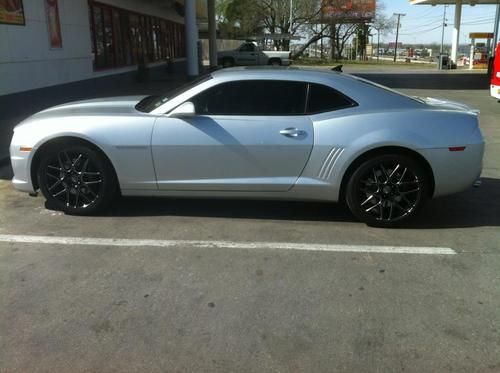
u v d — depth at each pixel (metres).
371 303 3.52
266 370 2.80
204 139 4.78
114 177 5.00
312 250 4.40
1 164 7.16
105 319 3.28
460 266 4.13
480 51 41.78
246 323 3.25
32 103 12.16
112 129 4.84
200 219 5.10
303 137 4.75
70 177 5.03
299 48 58.94
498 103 15.23
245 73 4.94
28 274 3.88
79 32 15.23
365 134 4.71
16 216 5.12
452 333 3.18
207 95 4.88
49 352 2.93
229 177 4.87
